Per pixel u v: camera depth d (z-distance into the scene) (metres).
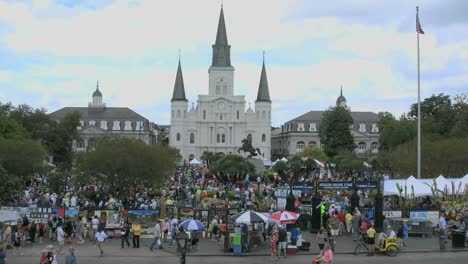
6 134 82.69
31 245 36.34
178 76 182.50
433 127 94.12
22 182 66.06
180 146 181.50
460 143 69.50
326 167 96.31
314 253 34.25
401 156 75.94
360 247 35.53
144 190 61.66
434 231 42.59
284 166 79.06
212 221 40.94
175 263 30.77
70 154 111.69
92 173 59.16
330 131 133.88
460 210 44.91
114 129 176.25
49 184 59.62
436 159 69.31
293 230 35.09
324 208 42.78
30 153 66.69
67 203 45.94
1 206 41.84
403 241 37.22
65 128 112.38
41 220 39.28
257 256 33.56
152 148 62.44
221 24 186.38
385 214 44.50
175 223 37.38
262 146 181.75
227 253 34.12
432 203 49.88
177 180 78.50
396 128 102.19
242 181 71.31
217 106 182.62
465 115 87.31
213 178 83.00
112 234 40.97
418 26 53.38
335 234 40.31
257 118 182.00
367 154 118.75
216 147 182.38
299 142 186.50
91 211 42.16
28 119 107.69
